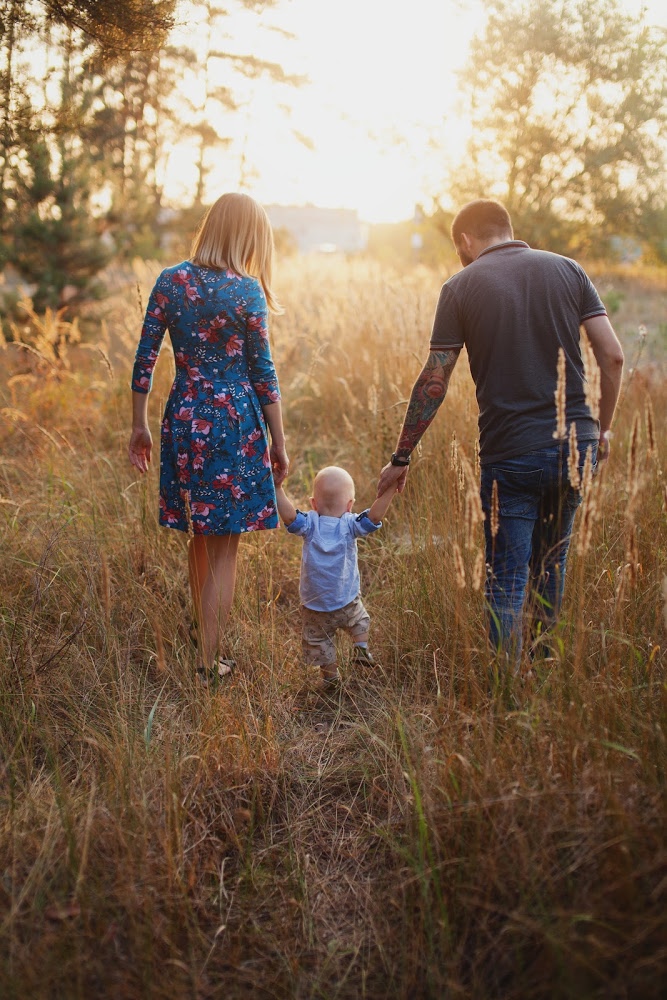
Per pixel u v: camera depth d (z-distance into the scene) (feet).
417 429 9.37
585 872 5.92
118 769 7.46
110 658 9.67
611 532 11.45
